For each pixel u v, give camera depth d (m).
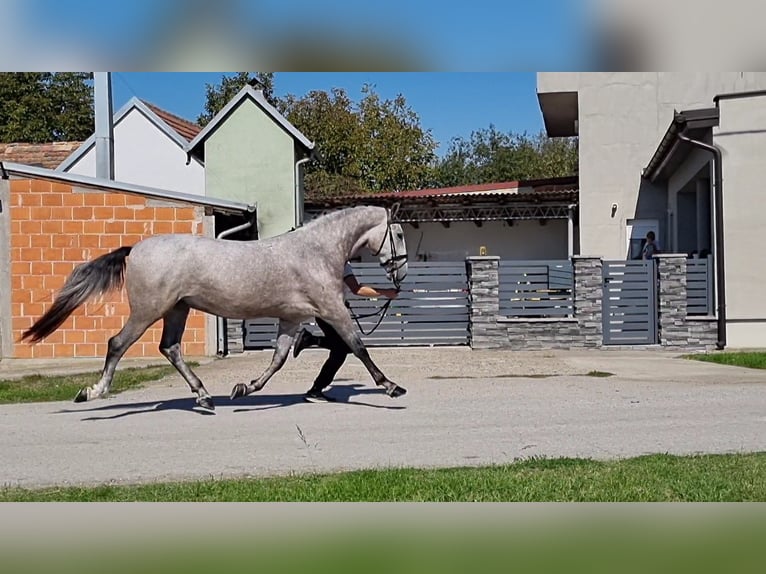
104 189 17.05
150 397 11.18
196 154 25.52
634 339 17.38
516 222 29.70
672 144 19.17
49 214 16.98
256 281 9.08
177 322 9.53
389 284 17.86
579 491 5.88
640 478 6.22
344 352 10.48
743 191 16.66
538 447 7.66
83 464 7.20
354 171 47.19
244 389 9.61
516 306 17.36
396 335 17.88
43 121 42.66
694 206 22.36
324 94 48.16
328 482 6.26
